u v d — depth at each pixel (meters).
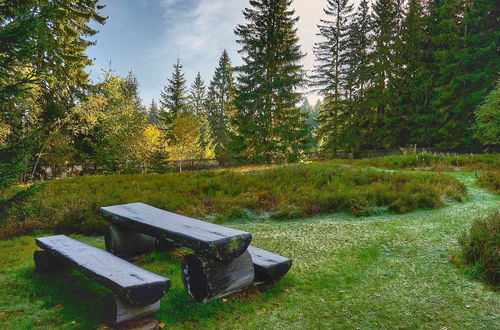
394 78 28.30
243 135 24.16
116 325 2.20
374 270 3.75
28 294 2.97
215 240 2.55
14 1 4.45
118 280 2.22
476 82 23.80
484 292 3.07
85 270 2.51
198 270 2.72
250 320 2.55
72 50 15.67
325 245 4.80
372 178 9.80
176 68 39.84
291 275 3.54
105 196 7.70
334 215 7.12
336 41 31.55
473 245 3.86
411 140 27.38
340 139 30.52
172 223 3.23
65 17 13.83
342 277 3.54
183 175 12.29
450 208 7.25
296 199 7.74
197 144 34.19
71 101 16.00
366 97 30.48
